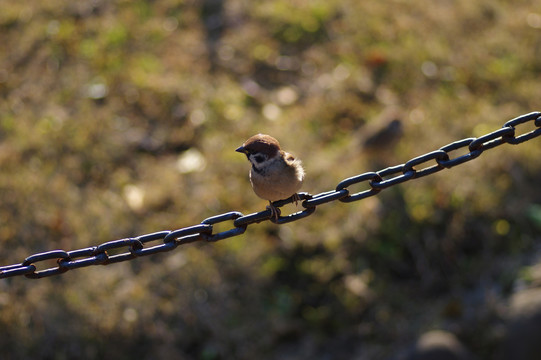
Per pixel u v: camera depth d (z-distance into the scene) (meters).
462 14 17.09
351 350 11.35
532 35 16.66
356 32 16.42
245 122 14.30
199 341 11.27
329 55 15.94
